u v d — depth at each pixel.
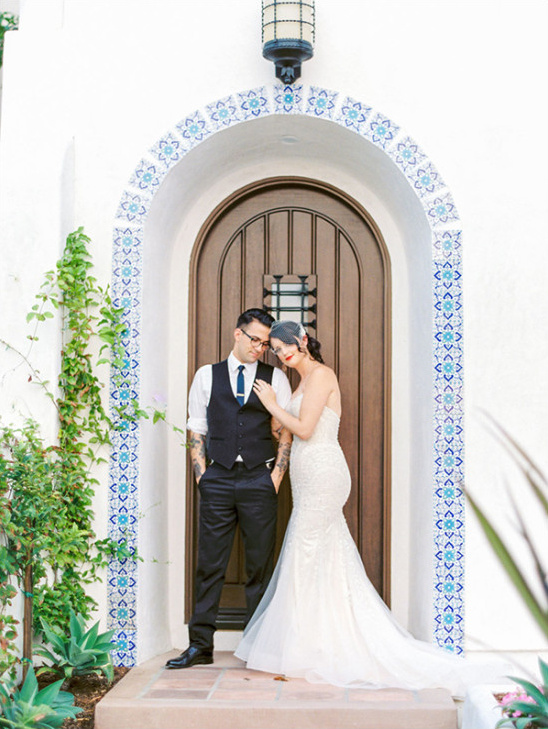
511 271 4.62
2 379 4.46
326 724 3.82
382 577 5.11
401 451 5.13
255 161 5.20
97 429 4.55
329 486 4.41
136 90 4.71
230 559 5.16
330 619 4.31
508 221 4.63
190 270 5.23
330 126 4.71
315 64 4.69
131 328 4.61
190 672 4.38
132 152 4.69
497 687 3.77
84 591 4.50
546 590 2.29
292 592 4.35
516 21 4.68
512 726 3.26
